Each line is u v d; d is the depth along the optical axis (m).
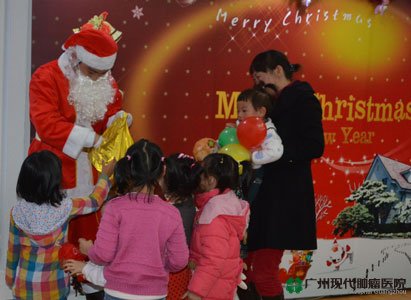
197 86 3.41
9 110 3.13
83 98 2.57
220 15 3.41
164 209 2.16
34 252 2.27
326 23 3.63
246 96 2.85
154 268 2.10
